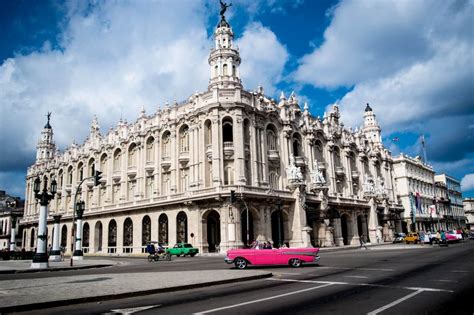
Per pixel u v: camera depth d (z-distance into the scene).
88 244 69.31
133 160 65.06
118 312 11.21
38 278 20.61
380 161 88.75
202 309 11.23
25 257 47.09
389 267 22.44
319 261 28.78
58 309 11.91
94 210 69.06
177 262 35.47
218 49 57.03
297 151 64.25
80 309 11.86
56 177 86.19
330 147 71.06
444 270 19.66
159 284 15.90
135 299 13.46
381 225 82.12
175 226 53.56
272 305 11.63
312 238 61.00
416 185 106.31
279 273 20.94
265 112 56.69
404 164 100.62
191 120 55.28
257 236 50.34
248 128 53.84
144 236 58.88
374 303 11.66
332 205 65.06
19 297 13.12
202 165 52.16
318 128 68.94
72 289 15.00
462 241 62.31
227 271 21.47
